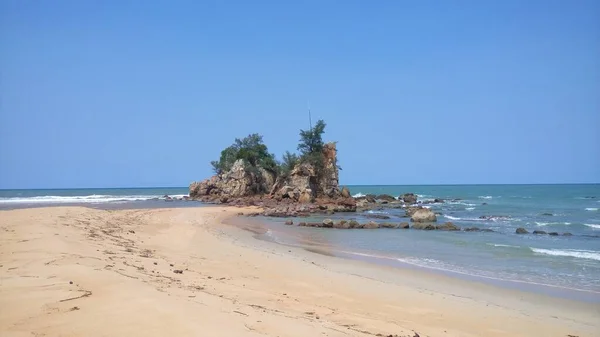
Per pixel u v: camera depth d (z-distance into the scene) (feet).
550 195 381.81
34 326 19.86
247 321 23.90
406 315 35.55
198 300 27.40
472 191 528.63
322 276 49.80
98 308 22.86
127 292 26.37
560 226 133.18
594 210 201.77
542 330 33.99
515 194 416.05
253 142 303.89
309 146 266.57
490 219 158.81
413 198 287.69
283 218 160.35
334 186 262.47
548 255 74.38
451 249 81.76
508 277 55.57
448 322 34.53
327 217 169.07
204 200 265.75
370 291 43.70
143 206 199.82
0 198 277.64
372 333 27.50
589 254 75.66
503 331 33.17
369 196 279.28
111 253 46.62
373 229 123.75
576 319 37.63
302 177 251.60
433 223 135.54
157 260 48.11
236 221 137.28
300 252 72.69
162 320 21.42
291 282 45.01
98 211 117.60
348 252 76.13
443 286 49.34
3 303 23.13
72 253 40.70
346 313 33.40
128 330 19.76
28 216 81.25
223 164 304.50
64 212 95.96
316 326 26.04
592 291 48.32
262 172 287.48
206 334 20.01
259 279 44.88
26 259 36.29
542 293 47.26
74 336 18.79
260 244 80.38
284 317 27.25
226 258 57.77
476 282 52.21
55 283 27.48
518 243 92.12
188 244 69.97
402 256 72.49
